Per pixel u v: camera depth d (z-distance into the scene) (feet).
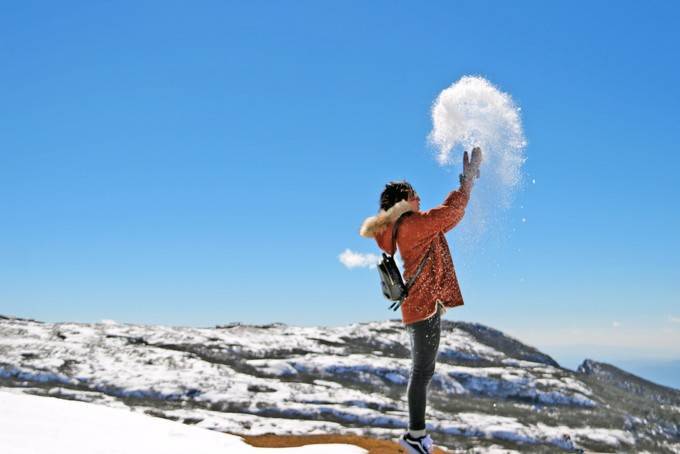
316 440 18.02
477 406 243.60
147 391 208.44
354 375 270.67
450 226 12.80
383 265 13.05
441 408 236.22
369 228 13.24
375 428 185.88
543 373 306.96
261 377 250.98
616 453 193.16
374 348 330.54
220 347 295.69
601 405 256.93
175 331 317.42
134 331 305.94
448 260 13.14
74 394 192.13
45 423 15.97
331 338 343.87
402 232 12.85
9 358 230.89
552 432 211.82
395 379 274.36
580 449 192.54
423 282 12.81
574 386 286.05
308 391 233.14
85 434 15.26
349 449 16.63
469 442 190.80
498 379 285.43
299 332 353.72
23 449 12.65
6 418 15.99
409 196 13.71
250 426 174.50
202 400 207.72
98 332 293.84
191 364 254.47
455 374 292.61
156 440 15.83
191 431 17.97
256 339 321.73
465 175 12.89
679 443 211.00
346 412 205.05
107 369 232.53
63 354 245.45
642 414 245.04
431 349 12.84
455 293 13.08
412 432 12.94
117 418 18.24
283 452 16.24
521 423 222.89
